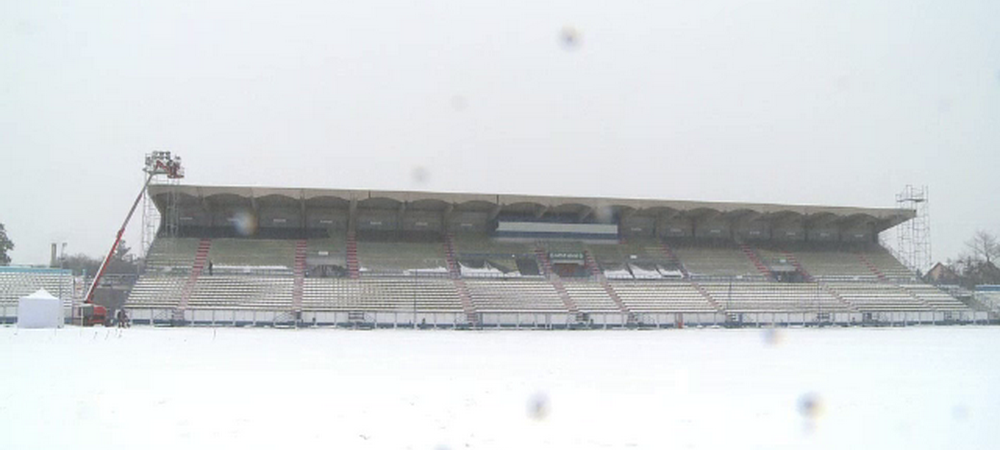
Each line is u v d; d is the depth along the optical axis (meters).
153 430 15.02
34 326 54.72
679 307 75.12
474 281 76.06
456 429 15.73
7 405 17.56
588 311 72.38
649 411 18.31
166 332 53.94
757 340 52.06
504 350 40.53
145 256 73.81
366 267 76.81
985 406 19.45
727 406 19.22
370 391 21.55
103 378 23.33
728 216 87.88
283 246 78.31
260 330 60.88
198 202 78.31
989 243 122.56
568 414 17.73
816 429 16.12
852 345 46.19
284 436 14.72
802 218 89.19
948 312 80.44
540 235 84.25
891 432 15.84
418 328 68.44
